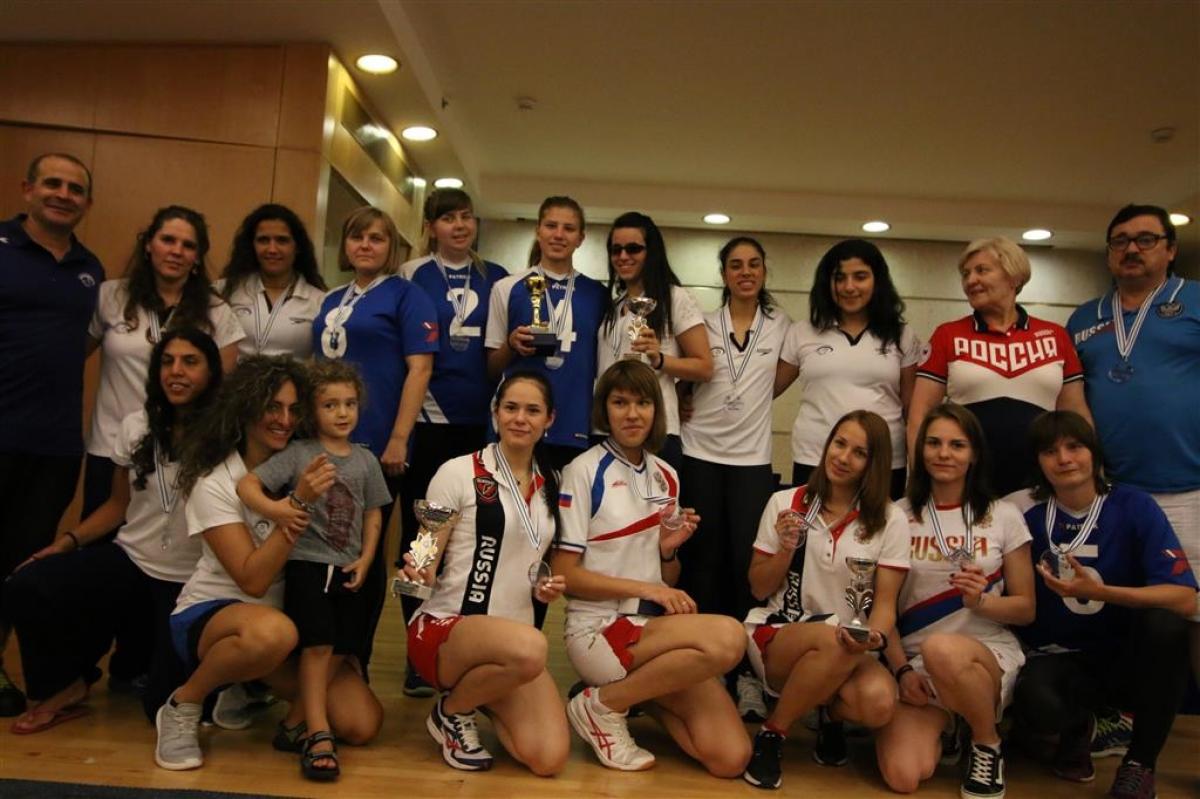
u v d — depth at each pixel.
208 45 4.51
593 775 2.26
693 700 2.38
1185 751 2.74
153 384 2.51
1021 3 4.11
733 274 3.20
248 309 3.04
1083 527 2.53
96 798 1.87
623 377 2.52
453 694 2.28
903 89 5.09
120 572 2.50
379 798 2.01
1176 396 2.75
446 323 3.27
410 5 4.41
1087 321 3.04
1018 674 2.43
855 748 2.65
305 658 2.25
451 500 2.40
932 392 3.01
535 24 4.56
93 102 4.51
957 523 2.54
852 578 2.37
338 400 2.38
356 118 4.99
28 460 2.77
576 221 3.14
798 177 6.77
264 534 2.29
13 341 2.73
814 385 3.14
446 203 3.34
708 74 5.02
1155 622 2.29
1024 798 2.28
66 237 2.87
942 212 7.17
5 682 2.53
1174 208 6.72
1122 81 4.87
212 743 2.36
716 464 3.08
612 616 2.46
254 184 4.45
